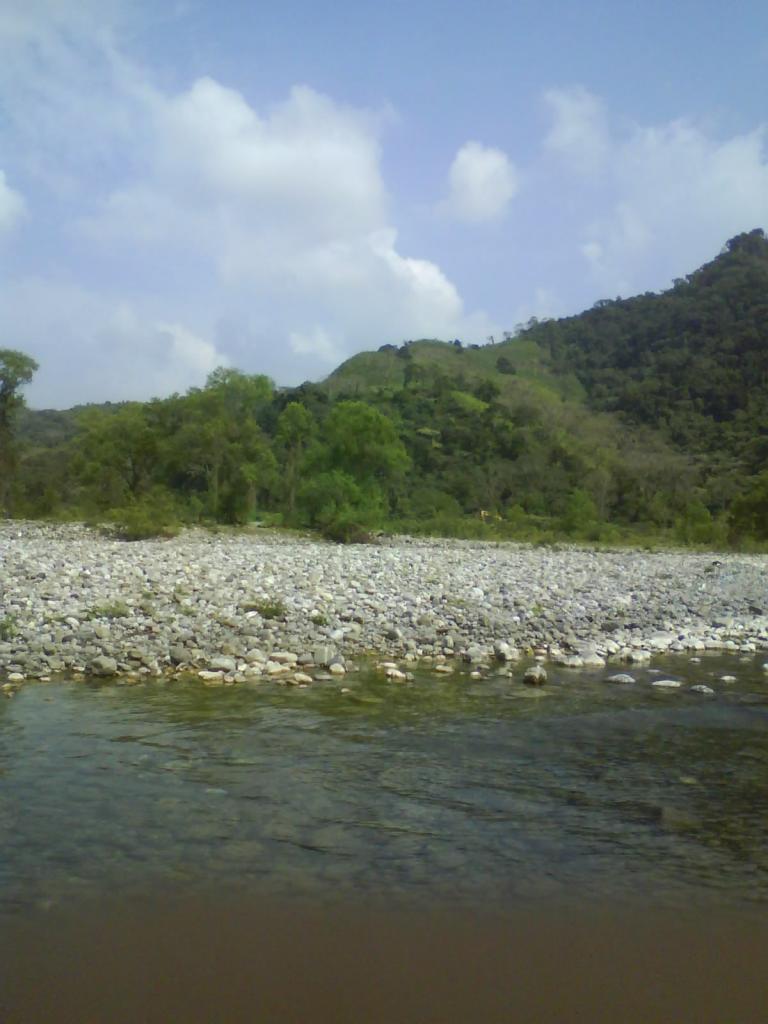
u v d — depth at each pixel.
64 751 9.05
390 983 5.01
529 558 37.25
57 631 14.68
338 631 16.19
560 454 97.88
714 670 14.91
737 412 128.38
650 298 199.62
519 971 5.17
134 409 60.53
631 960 5.34
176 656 13.65
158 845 6.76
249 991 4.88
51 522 50.97
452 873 6.45
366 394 114.56
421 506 71.38
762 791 8.44
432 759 9.26
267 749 9.39
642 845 7.06
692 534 60.88
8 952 5.21
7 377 57.59
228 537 45.50
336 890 6.13
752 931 5.71
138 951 5.28
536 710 11.59
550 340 199.62
